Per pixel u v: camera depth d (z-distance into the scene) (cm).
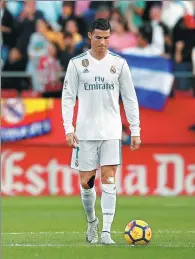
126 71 2177
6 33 4553
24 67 4538
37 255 1925
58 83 4494
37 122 4319
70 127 2175
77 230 2698
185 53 4462
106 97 2161
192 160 4281
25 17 4550
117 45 4431
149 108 4309
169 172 4284
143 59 4325
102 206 2161
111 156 2159
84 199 2198
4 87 4572
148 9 4494
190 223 2931
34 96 4525
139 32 4394
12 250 2036
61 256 1902
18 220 3092
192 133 4294
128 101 2202
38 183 4319
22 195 4300
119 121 2188
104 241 2134
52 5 4534
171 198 4103
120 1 4531
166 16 4450
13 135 4309
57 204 3816
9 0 4553
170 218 3139
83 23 4509
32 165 4319
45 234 2520
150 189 4291
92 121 2161
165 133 4294
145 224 2134
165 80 4306
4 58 4538
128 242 2122
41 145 4312
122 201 3928
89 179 2189
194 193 4281
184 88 4506
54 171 4312
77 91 2197
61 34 4506
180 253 1945
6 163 4312
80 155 2175
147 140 4294
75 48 4481
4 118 4312
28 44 4525
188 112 4300
